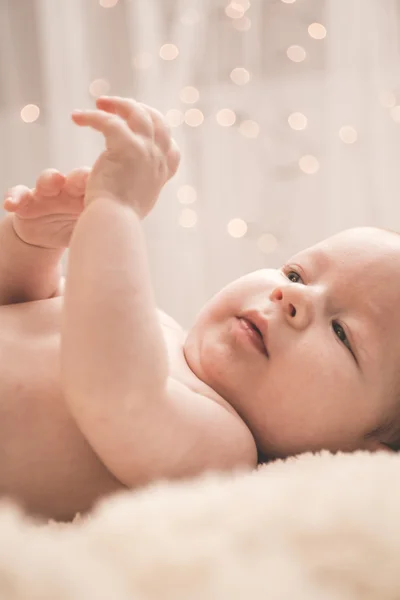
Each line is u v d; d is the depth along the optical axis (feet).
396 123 5.87
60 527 2.22
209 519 1.87
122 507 1.95
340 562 1.77
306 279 3.22
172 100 5.82
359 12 5.79
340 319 3.05
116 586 1.60
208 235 5.97
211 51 5.92
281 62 5.97
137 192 2.53
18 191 2.88
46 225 3.01
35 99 6.11
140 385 2.39
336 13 5.82
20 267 3.16
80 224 2.44
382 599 1.75
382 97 5.81
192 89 5.87
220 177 5.96
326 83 5.87
